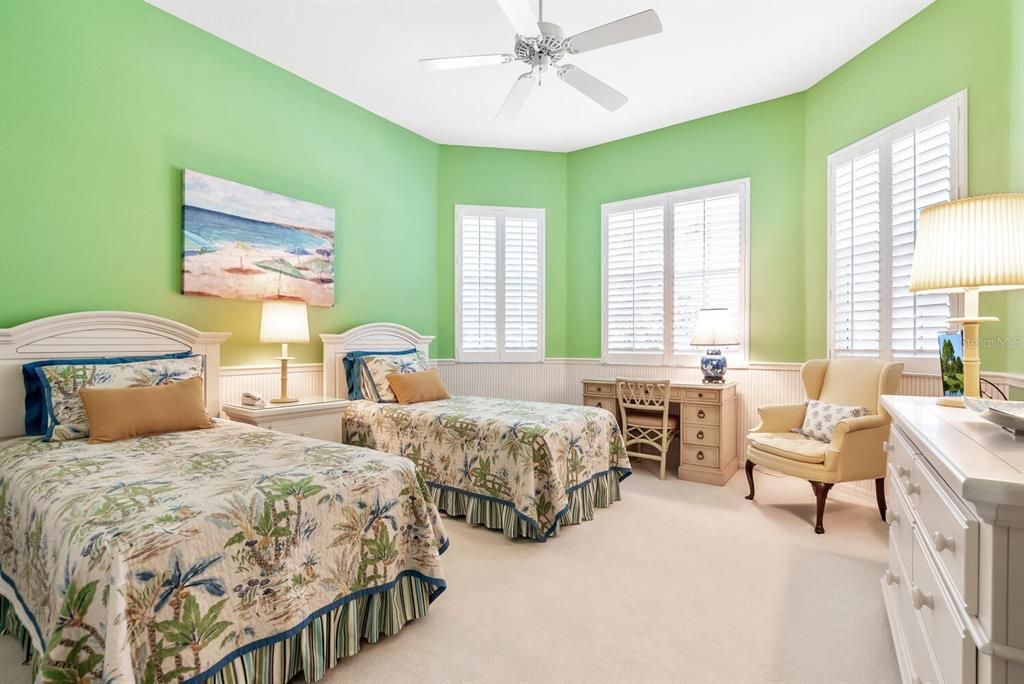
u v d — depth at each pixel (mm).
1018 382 2254
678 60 3438
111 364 2506
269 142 3488
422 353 4547
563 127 4566
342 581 1710
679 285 4492
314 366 3777
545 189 5121
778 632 1866
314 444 2197
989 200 1616
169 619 1274
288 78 3607
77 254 2611
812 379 3430
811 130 3826
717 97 4000
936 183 2816
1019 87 2350
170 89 2973
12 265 2406
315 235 3736
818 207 3775
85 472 1744
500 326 5023
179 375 2656
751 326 4160
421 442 3221
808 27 3068
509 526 2748
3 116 2367
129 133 2801
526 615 1988
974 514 945
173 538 1316
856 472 2814
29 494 1652
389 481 1920
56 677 1161
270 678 1495
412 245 4656
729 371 4250
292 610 1537
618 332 4832
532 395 5098
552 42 2391
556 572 2359
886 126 3152
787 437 3256
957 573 1004
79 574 1223
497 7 2893
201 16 2988
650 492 3625
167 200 2969
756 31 3105
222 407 3121
